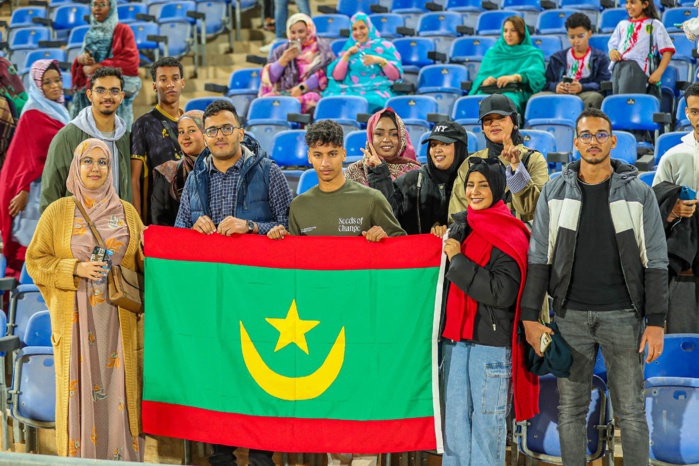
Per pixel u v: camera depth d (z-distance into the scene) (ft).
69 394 13.21
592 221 12.14
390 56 27.89
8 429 15.61
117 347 13.51
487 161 12.60
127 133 16.17
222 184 13.71
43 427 14.71
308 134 13.21
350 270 13.15
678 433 13.02
